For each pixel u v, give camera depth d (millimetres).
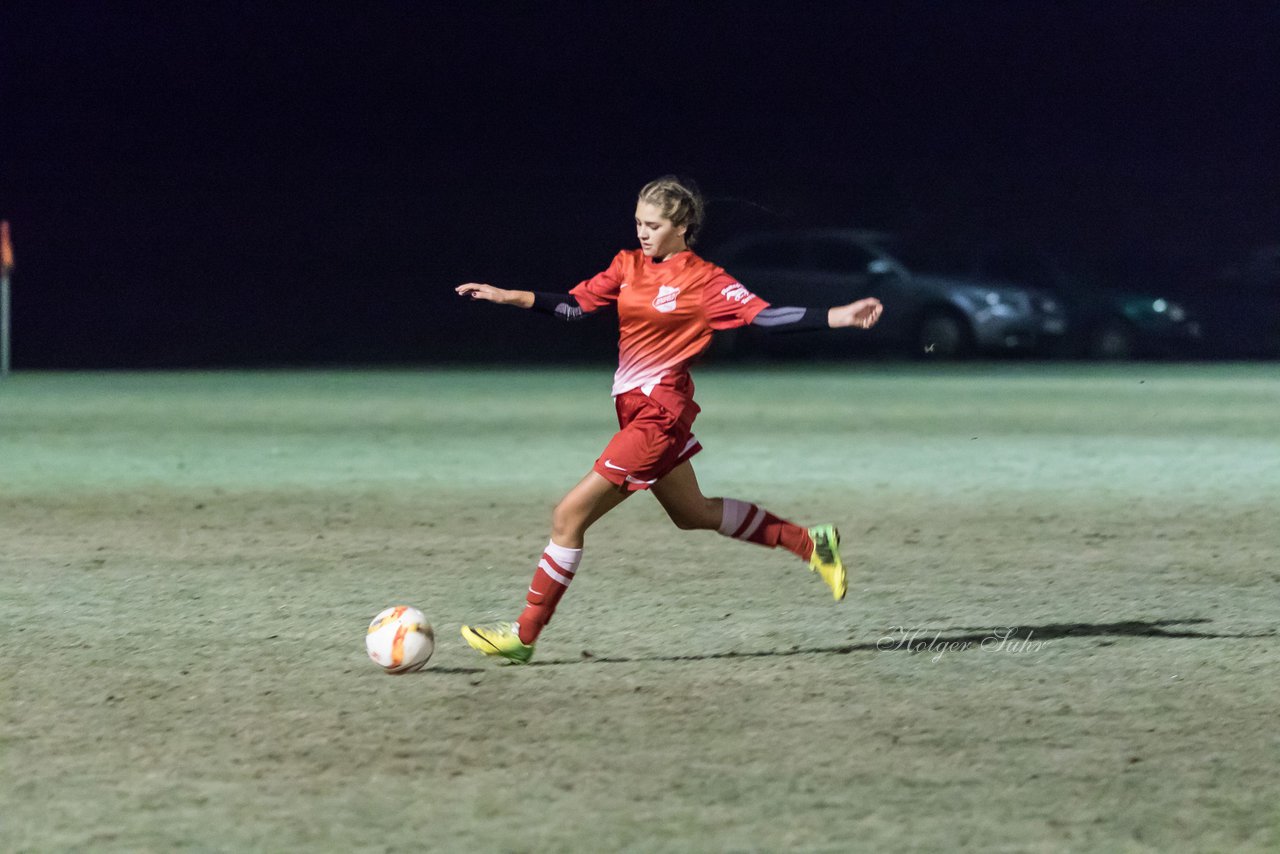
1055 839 16344
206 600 28688
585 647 25062
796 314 22609
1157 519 38406
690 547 34438
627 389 23703
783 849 16047
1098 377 89938
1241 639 25547
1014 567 32156
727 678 23000
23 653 24531
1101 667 23609
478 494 42469
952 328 103438
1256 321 123375
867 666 23719
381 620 23188
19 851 16078
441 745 19625
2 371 90562
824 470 47812
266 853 16000
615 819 16906
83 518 38406
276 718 20875
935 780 18188
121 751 19406
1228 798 17594
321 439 56375
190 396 74875
